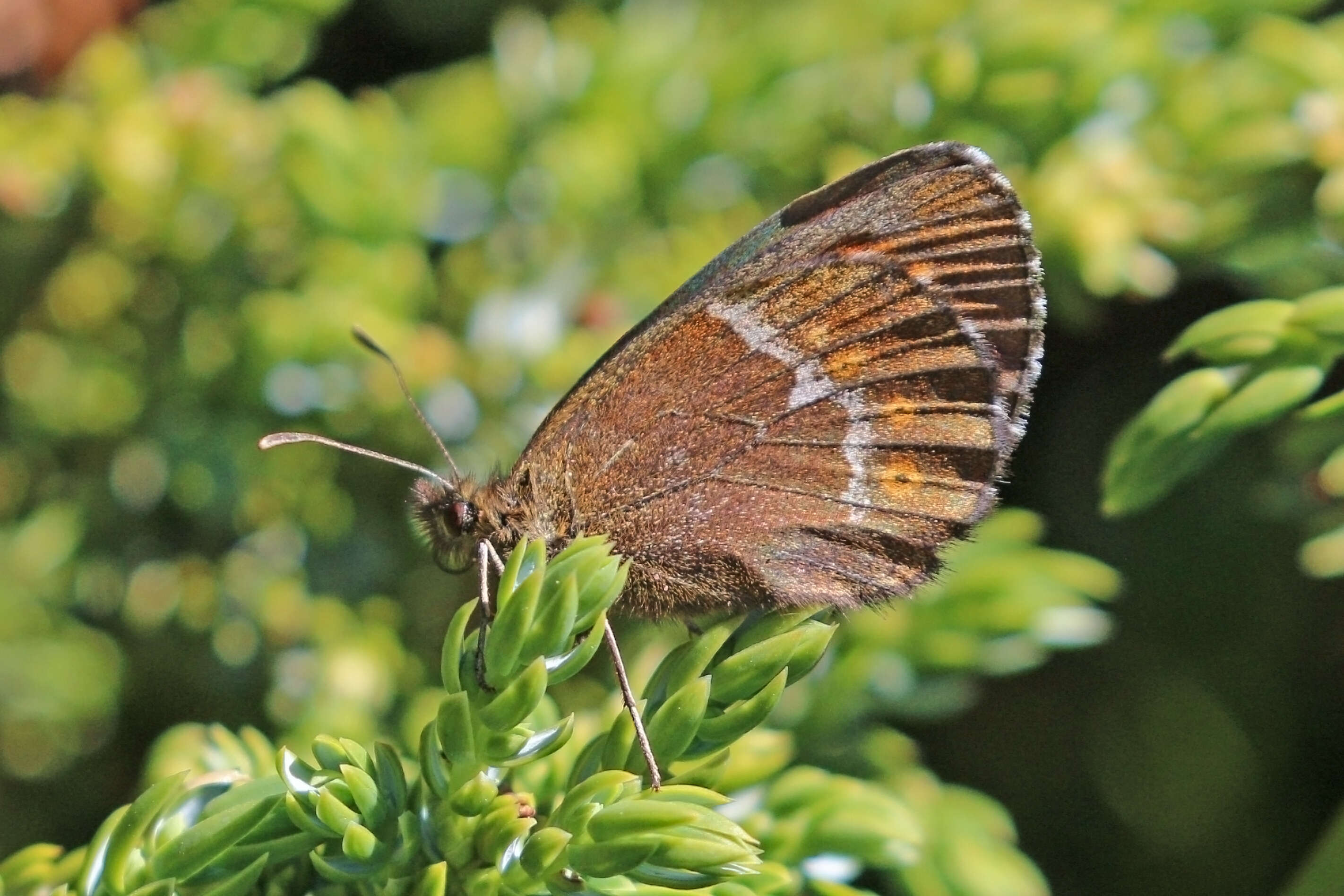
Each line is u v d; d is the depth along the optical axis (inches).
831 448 11.3
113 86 11.7
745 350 11.3
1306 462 11.5
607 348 11.6
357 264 11.7
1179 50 11.6
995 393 11.3
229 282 11.8
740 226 11.8
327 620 11.7
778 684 10.6
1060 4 11.6
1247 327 11.0
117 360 11.8
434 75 12.1
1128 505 11.0
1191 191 11.5
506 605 10.5
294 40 12.0
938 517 11.3
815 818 10.8
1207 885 12.4
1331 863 11.0
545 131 11.8
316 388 11.7
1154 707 12.4
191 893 10.5
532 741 10.5
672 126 11.8
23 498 11.8
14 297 11.8
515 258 11.8
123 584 11.8
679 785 10.6
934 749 12.5
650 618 11.4
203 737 11.0
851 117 11.8
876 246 11.3
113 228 11.8
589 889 10.5
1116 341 12.5
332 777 10.5
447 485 11.4
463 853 10.5
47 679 11.7
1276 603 12.4
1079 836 12.4
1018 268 11.2
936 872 11.1
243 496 11.8
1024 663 11.3
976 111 11.6
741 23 12.0
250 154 11.7
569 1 12.4
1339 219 11.4
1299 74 11.5
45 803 11.7
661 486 11.4
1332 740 12.4
